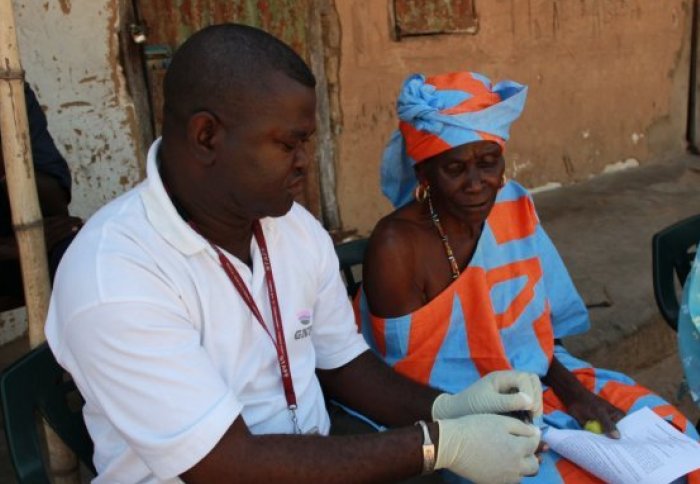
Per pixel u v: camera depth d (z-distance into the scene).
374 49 4.35
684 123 6.53
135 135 3.45
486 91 1.82
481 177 1.79
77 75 3.24
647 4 5.93
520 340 1.98
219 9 3.73
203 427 1.20
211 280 1.34
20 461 1.40
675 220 4.89
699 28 6.33
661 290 2.42
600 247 4.39
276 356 1.45
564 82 5.50
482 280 1.87
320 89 4.19
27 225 1.66
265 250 1.45
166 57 3.59
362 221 4.54
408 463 1.36
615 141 6.00
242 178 1.27
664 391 3.37
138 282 1.24
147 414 1.21
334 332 1.66
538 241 2.04
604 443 1.65
